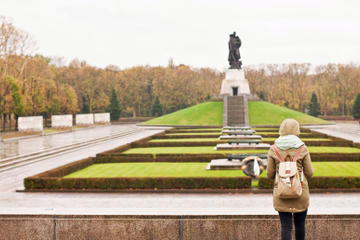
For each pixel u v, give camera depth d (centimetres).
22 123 5875
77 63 14438
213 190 1933
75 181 2027
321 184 1927
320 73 13975
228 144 3666
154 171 2403
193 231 850
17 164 3072
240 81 8962
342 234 829
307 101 13400
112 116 12150
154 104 13025
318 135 4597
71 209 912
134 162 2831
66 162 3153
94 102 12500
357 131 6244
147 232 859
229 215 842
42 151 3784
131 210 893
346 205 1625
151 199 1798
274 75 14412
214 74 16175
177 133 5506
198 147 3816
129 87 13725
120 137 5959
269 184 1930
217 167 2414
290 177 641
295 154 648
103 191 1984
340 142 3775
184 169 2458
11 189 2097
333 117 11706
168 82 13800
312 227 835
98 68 14125
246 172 1930
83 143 4750
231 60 9038
